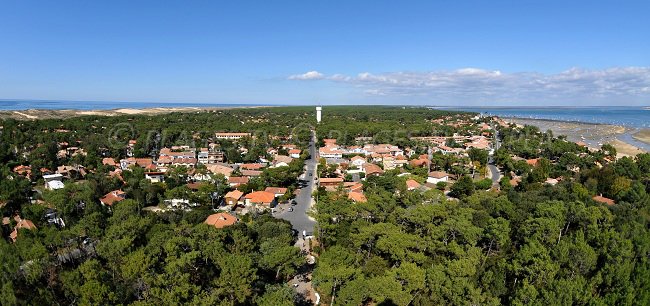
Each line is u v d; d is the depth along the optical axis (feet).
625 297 177.47
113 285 180.75
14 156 556.92
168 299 160.76
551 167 535.19
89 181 411.95
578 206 264.11
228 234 246.88
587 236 237.86
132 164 544.21
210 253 205.87
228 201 395.96
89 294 162.81
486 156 597.52
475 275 197.67
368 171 528.22
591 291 184.55
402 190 390.63
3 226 278.46
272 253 225.76
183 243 214.07
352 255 223.10
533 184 413.80
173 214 310.24
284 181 460.96
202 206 374.22
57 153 599.57
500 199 297.33
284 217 359.05
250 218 332.39
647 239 225.56
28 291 178.70
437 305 183.62
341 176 519.19
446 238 242.58
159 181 467.11
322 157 652.48
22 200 349.00
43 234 233.55
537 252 202.49
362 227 248.32
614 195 385.09
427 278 193.06
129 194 392.88
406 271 189.57
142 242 235.61
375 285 187.52
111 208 329.31
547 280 186.09
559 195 336.49
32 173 465.88
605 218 258.37
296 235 311.27
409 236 229.25
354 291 187.21
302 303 211.00
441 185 463.01
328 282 195.21
